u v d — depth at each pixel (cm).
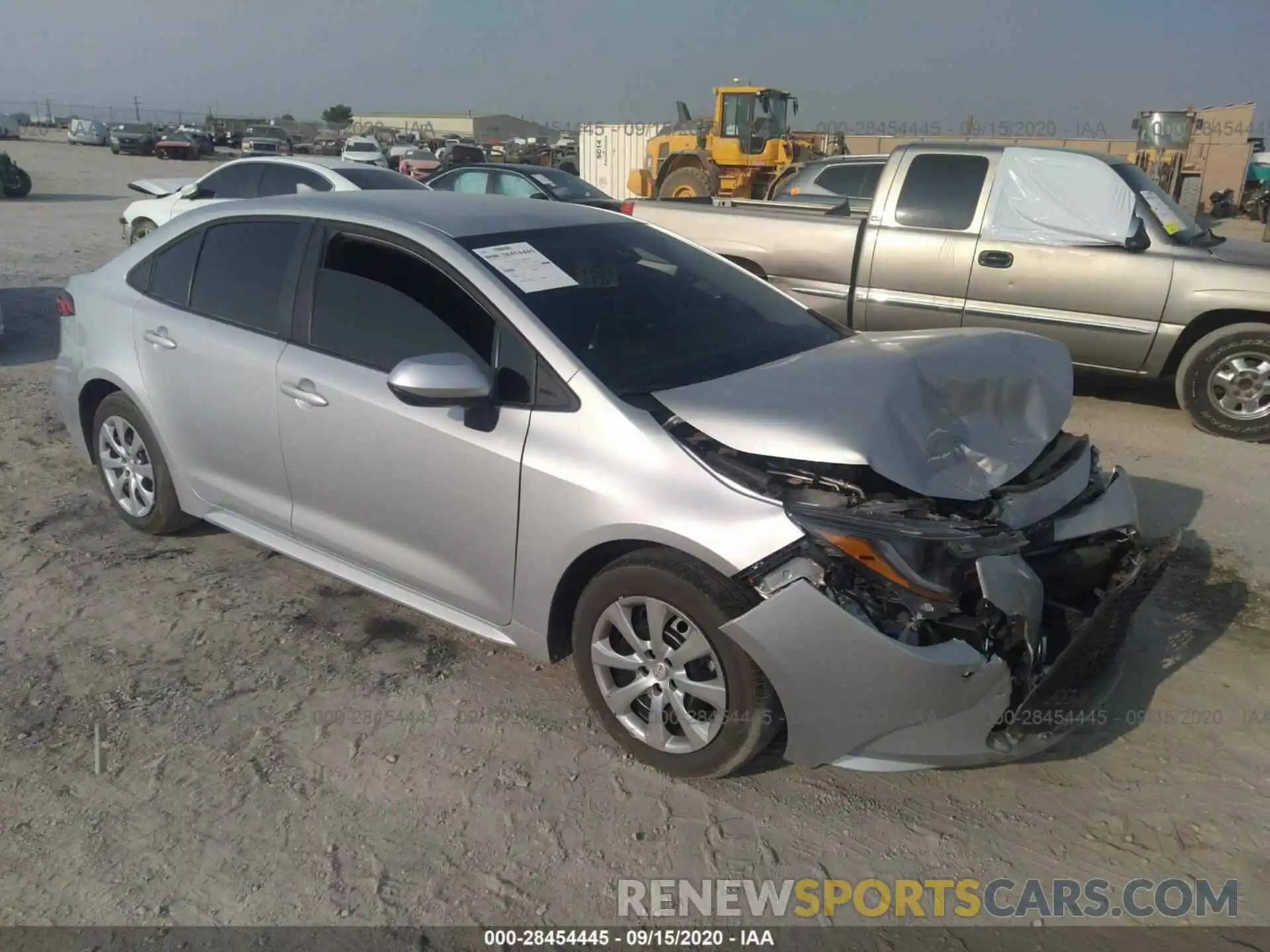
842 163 1059
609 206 1335
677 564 283
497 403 320
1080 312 694
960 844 282
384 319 355
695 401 301
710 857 277
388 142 5547
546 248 366
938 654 264
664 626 292
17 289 1095
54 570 437
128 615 400
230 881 266
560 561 307
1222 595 425
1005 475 308
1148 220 678
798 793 302
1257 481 572
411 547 353
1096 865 274
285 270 387
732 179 1958
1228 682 361
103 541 468
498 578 328
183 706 340
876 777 309
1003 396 335
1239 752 321
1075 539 323
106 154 4481
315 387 362
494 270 338
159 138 4534
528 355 319
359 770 309
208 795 298
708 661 289
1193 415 672
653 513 284
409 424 337
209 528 486
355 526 370
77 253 1395
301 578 435
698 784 305
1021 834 286
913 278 740
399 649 379
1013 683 278
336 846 279
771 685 275
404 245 355
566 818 290
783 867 274
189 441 422
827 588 263
